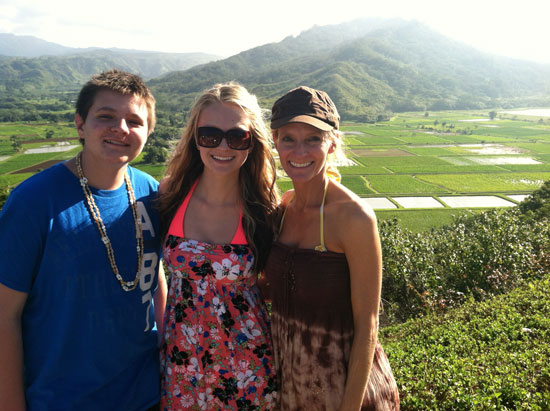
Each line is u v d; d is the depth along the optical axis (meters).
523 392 4.46
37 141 141.50
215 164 2.76
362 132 168.00
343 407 2.51
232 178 2.89
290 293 2.65
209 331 2.72
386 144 132.38
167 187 2.97
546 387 4.59
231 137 2.72
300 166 2.53
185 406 2.69
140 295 2.56
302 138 2.52
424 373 5.18
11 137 143.50
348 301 2.58
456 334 7.23
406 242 15.91
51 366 2.30
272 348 2.86
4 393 2.17
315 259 2.55
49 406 2.30
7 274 2.13
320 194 2.63
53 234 2.21
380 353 2.79
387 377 2.74
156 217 2.83
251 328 2.80
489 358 5.70
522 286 10.38
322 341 2.57
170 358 2.74
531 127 184.00
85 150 2.38
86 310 2.31
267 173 3.02
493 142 135.75
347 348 2.58
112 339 2.42
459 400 4.39
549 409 4.14
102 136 2.29
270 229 2.93
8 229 2.15
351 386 2.49
